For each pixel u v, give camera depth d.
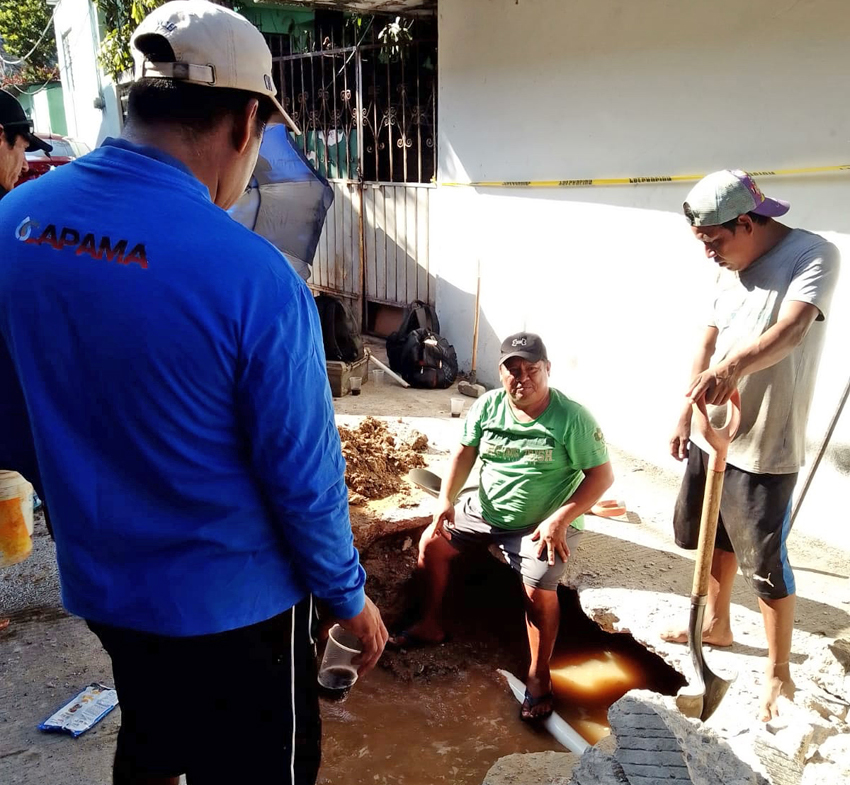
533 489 3.32
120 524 1.26
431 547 3.58
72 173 1.27
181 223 1.19
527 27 5.24
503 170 5.73
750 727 2.45
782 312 2.35
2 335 1.27
